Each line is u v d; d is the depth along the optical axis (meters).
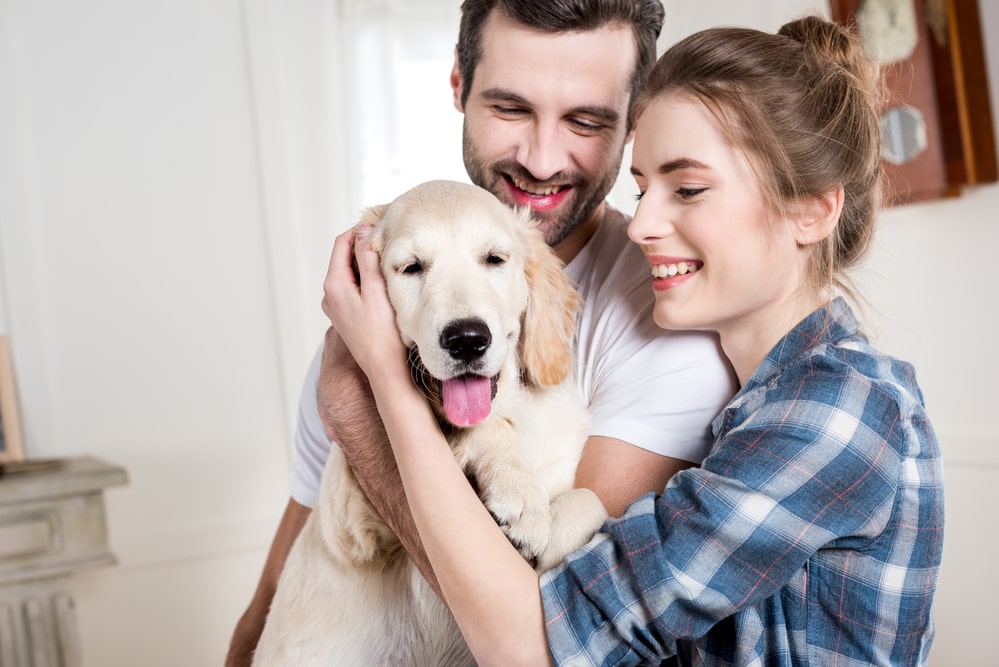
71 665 2.66
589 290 1.51
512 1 1.39
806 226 1.15
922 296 2.92
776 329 1.18
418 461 1.10
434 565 1.07
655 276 1.21
